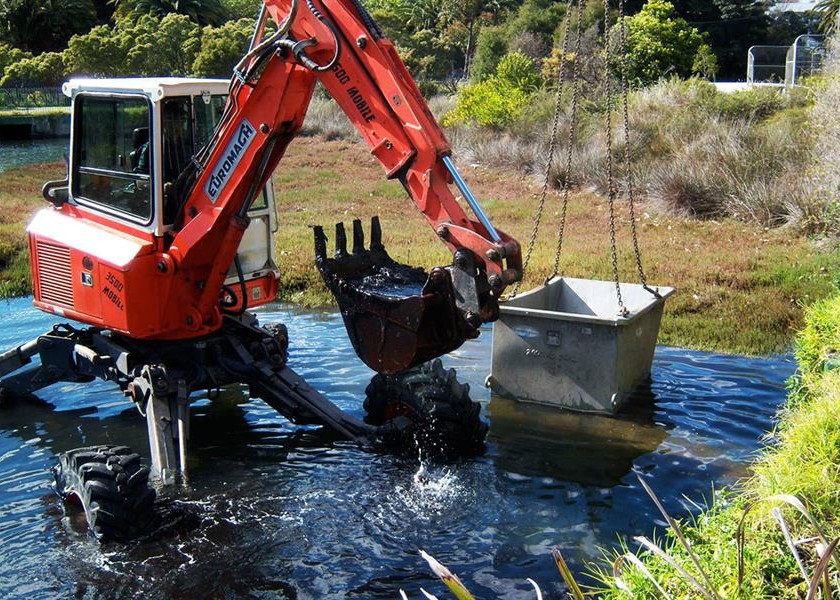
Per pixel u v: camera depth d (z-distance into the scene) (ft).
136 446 22.59
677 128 57.06
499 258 17.07
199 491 19.74
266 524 18.20
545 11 125.49
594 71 76.48
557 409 24.29
